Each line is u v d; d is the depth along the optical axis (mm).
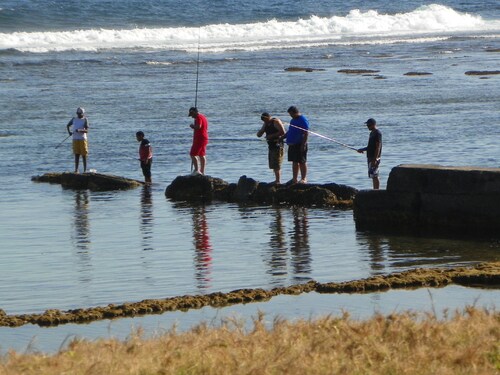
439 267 26328
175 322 20109
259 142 51812
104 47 113000
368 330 17234
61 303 23578
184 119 60969
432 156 45469
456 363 15508
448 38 134625
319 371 15055
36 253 29094
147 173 42375
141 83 81875
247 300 23312
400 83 80688
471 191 30344
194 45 118688
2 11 130250
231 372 15117
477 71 88688
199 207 36719
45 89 77000
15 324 21656
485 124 55969
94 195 39688
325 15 158750
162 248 29562
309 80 83875
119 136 54719
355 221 32344
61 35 118938
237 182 40281
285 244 29875
